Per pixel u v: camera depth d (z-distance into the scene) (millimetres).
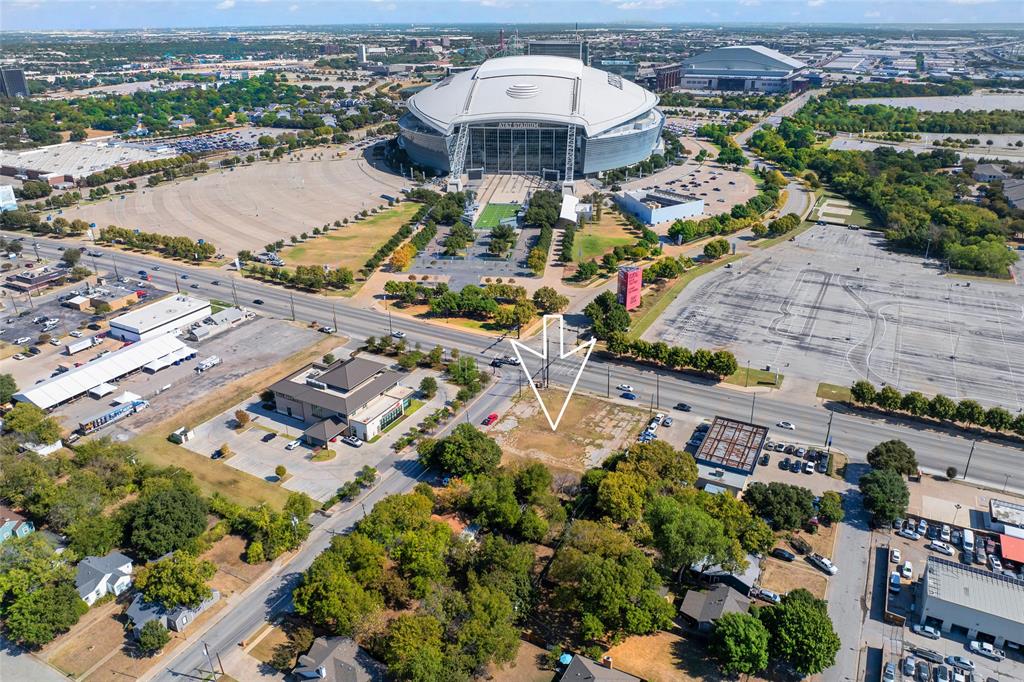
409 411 152500
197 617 100188
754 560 106875
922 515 118125
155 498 112938
